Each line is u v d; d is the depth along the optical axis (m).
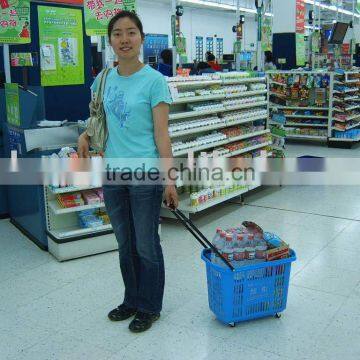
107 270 3.60
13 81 4.77
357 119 9.30
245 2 20.22
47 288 3.31
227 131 5.23
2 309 3.03
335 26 9.10
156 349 2.55
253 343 2.58
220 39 21.88
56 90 4.46
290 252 2.81
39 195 3.92
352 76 9.03
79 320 2.88
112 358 2.48
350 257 3.78
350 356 2.46
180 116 4.47
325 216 4.91
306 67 9.44
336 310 2.93
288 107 8.77
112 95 2.54
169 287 3.29
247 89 5.58
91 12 3.81
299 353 2.49
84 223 3.93
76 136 4.11
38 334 2.73
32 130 3.90
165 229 4.54
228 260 2.65
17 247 4.12
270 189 6.05
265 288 2.73
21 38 4.04
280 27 9.28
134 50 2.44
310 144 9.16
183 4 17.97
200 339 2.63
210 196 4.77
